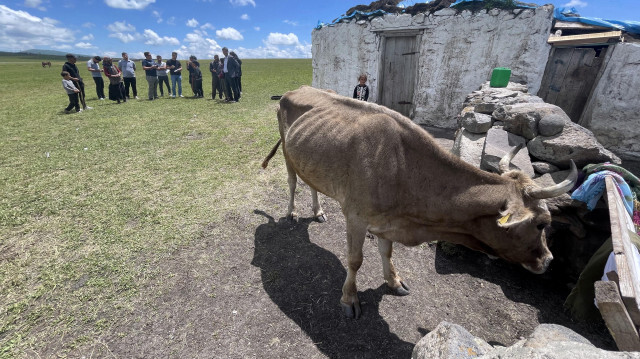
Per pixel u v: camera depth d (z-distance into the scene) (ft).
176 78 45.29
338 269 11.41
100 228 13.04
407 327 9.21
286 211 14.97
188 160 20.36
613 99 21.07
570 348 4.75
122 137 24.90
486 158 11.75
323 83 34.42
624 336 5.77
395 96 29.78
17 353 7.92
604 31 22.86
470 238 8.55
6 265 10.84
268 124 29.25
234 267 11.25
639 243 7.83
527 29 22.44
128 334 8.60
